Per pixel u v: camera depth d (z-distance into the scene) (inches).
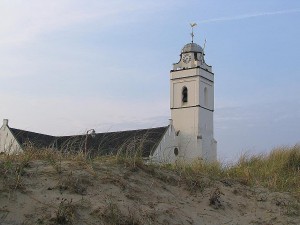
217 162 427.5
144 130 1706.4
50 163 280.2
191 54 2239.2
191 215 273.0
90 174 273.9
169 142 1772.9
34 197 228.2
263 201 327.6
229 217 288.5
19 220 205.3
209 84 2253.9
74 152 316.8
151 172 317.4
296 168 474.3
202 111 2164.1
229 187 346.6
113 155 326.0
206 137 2159.2
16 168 253.0
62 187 246.2
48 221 209.5
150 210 253.6
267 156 506.3
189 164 396.8
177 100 2209.6
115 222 227.5
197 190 316.5
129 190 272.1
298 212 311.3
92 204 236.2
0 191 224.1
